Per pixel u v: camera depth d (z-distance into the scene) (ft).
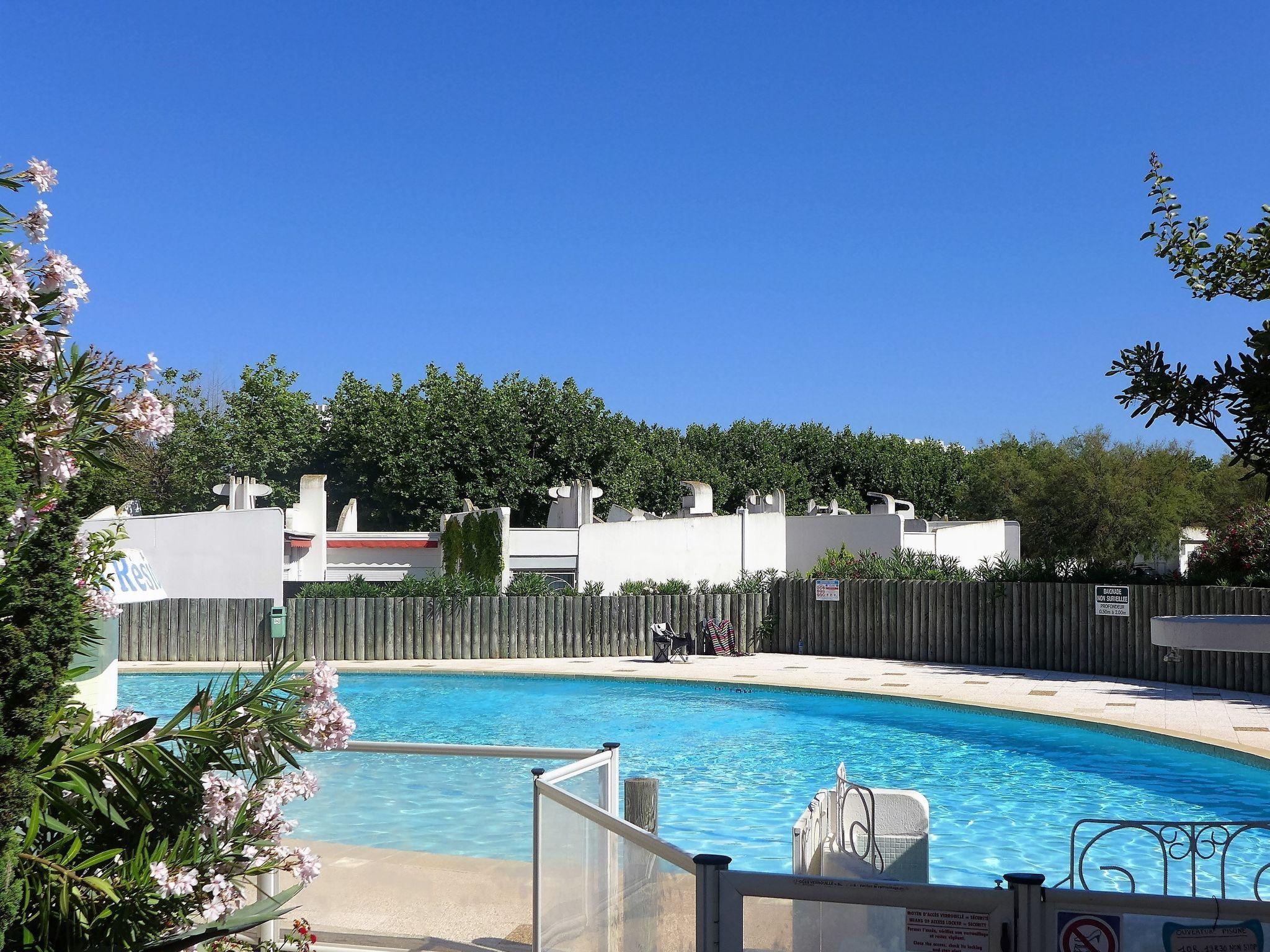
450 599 89.15
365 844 23.86
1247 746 49.52
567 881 21.03
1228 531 74.49
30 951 14.71
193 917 16.79
